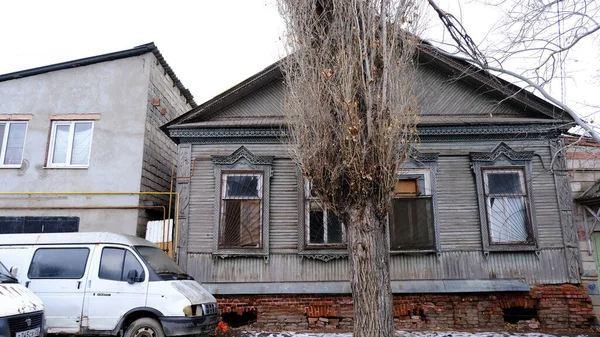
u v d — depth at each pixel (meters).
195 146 11.22
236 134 11.12
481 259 10.41
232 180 10.97
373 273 6.58
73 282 7.73
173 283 7.67
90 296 7.60
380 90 6.81
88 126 11.93
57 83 12.09
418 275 10.34
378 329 6.39
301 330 9.82
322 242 10.61
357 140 6.59
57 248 8.09
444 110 11.48
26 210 11.29
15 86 12.11
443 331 9.56
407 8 7.26
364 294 6.52
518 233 10.53
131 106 11.84
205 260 10.53
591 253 10.44
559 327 9.88
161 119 13.05
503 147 10.88
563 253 10.40
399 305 10.18
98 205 11.21
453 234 10.54
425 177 10.85
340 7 7.12
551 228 10.52
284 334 9.35
